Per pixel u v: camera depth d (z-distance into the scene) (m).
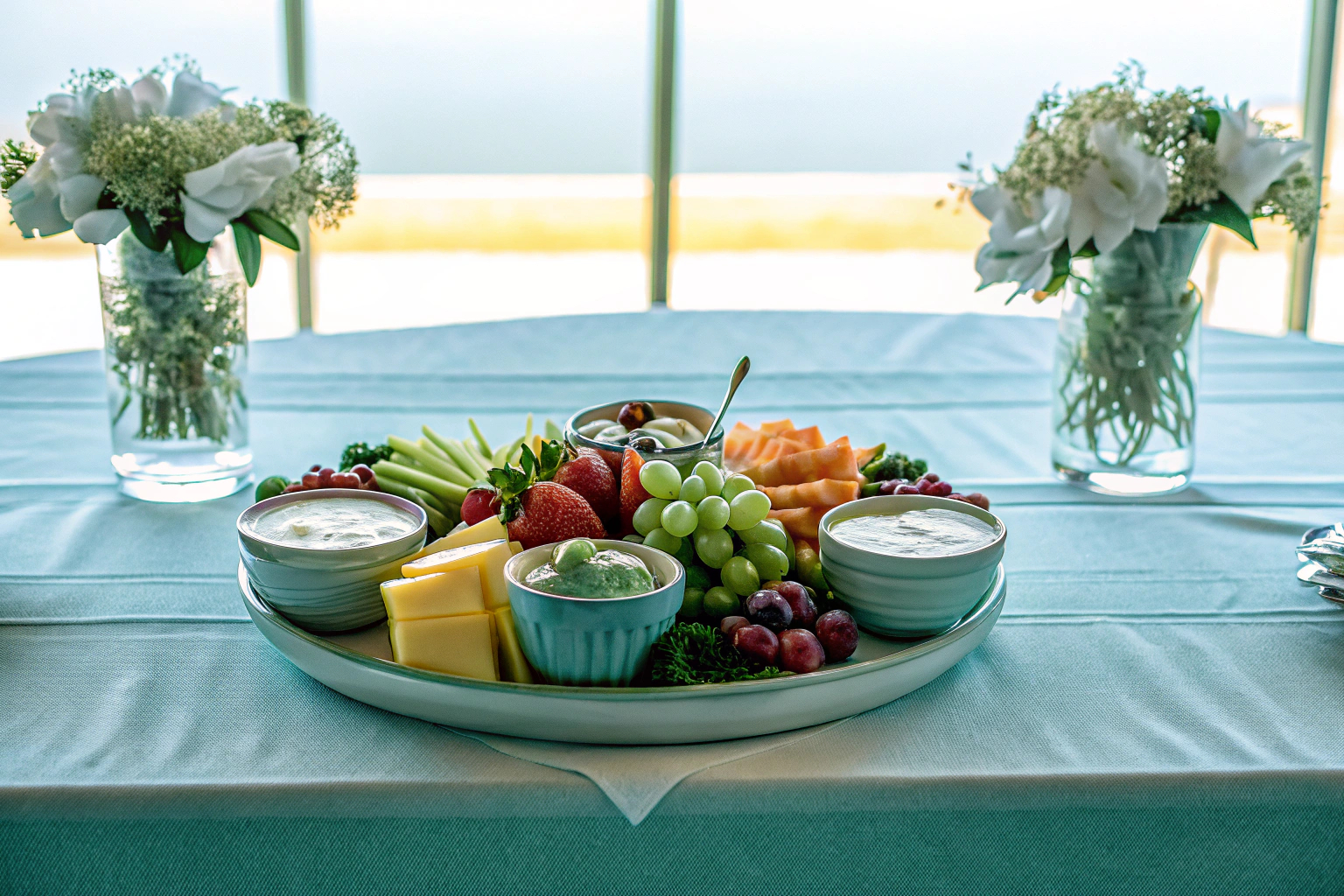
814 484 1.04
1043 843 0.79
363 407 1.76
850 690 0.82
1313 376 1.98
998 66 10.77
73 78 1.27
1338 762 0.79
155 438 1.34
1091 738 0.83
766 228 9.38
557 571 0.82
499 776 0.76
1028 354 2.14
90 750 0.80
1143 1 8.24
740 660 0.83
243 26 7.80
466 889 0.78
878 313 2.47
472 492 1.00
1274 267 5.54
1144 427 1.39
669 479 0.93
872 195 10.72
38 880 0.76
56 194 1.25
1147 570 1.18
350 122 11.23
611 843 0.77
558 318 2.40
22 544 1.21
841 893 0.79
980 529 0.95
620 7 11.31
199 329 1.32
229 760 0.79
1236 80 8.20
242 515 0.95
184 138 1.23
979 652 0.99
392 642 0.84
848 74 11.05
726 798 0.75
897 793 0.76
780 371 2.01
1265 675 0.95
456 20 11.20
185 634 1.01
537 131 11.45
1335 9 3.07
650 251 3.70
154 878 0.77
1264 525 1.31
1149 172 1.22
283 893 0.77
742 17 11.02
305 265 3.18
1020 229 1.31
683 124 11.21
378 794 0.75
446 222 9.49
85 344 3.39
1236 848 0.79
